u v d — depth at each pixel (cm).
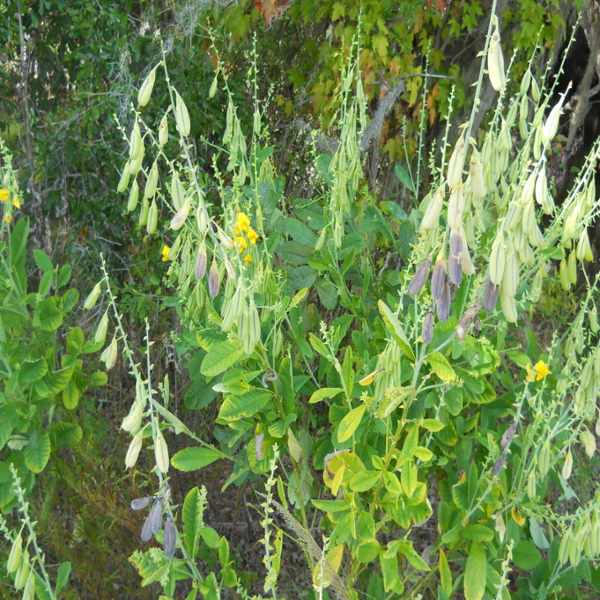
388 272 270
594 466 318
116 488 277
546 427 203
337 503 195
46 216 363
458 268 137
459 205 136
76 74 350
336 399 233
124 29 329
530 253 151
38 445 237
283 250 242
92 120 339
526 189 143
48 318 243
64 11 335
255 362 214
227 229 225
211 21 344
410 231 244
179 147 339
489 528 209
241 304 170
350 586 216
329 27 373
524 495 215
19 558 174
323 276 249
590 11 480
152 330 347
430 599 275
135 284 354
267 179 266
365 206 280
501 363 252
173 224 173
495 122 208
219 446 334
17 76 354
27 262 357
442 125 399
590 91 511
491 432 217
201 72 341
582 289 509
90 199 352
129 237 364
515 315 145
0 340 231
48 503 263
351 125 246
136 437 174
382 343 229
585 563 218
